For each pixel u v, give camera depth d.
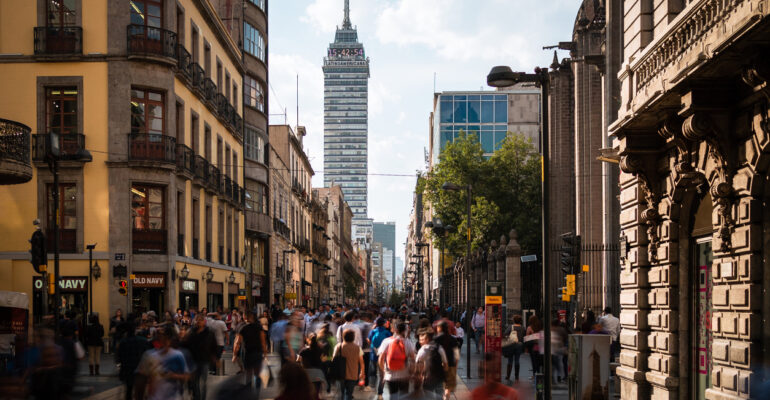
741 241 12.05
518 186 60.81
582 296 34.44
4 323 20.66
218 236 44.44
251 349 18.06
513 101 90.31
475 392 9.30
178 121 36.78
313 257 98.44
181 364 12.20
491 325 21.69
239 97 51.50
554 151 48.25
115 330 26.98
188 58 37.31
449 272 62.41
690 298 15.46
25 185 32.38
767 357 11.48
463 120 90.00
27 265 32.12
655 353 16.34
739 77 11.88
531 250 58.59
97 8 33.19
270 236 60.56
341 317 27.53
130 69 33.25
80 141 32.62
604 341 13.67
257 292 54.47
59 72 32.94
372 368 21.73
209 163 40.75
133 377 16.25
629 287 17.56
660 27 16.48
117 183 32.75
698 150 13.79
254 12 55.91
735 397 11.81
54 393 12.55
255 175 54.31
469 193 29.06
